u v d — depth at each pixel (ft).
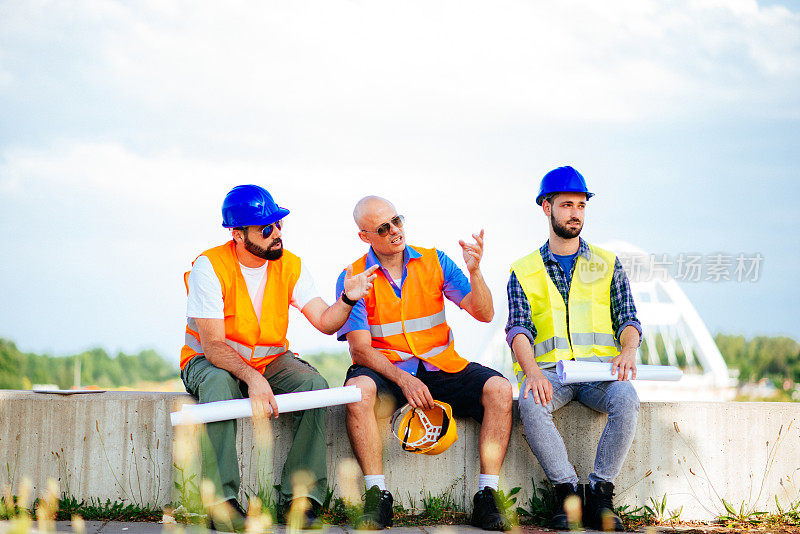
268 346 19.51
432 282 20.52
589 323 20.44
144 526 18.28
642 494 20.52
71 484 19.56
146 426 19.70
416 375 19.98
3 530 15.60
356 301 18.95
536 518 19.98
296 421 19.07
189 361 19.38
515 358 20.68
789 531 19.54
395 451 20.07
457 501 20.13
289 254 20.08
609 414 19.33
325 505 19.65
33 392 20.13
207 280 18.81
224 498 17.79
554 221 20.63
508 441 19.54
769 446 20.88
